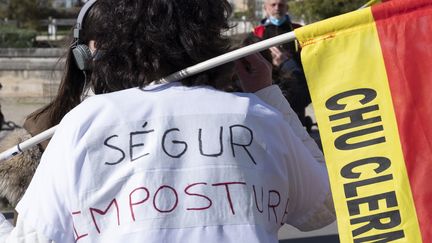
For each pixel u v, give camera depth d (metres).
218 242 1.56
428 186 1.62
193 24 1.68
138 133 1.60
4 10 25.41
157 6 1.66
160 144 1.59
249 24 18.06
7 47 19.52
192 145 1.61
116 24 1.68
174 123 1.62
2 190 2.30
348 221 1.65
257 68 2.06
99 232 1.57
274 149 1.68
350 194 1.66
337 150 1.67
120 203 1.57
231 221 1.58
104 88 1.76
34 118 2.30
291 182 1.76
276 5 6.48
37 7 25.38
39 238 1.58
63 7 27.23
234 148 1.62
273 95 2.06
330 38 1.70
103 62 1.71
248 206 1.59
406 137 1.64
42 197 1.60
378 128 1.66
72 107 2.21
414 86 1.66
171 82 1.69
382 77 1.67
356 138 1.67
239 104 1.68
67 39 2.20
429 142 1.63
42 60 17.09
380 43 1.68
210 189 1.58
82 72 2.18
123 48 1.68
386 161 1.65
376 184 1.65
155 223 1.55
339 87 1.69
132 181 1.57
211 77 1.75
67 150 1.59
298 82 5.75
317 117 1.69
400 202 1.63
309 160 1.81
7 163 2.27
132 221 1.55
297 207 1.83
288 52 5.80
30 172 2.27
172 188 1.57
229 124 1.64
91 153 1.58
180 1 1.67
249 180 1.61
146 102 1.64
